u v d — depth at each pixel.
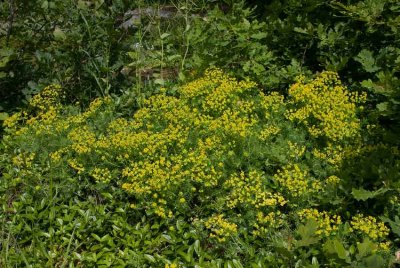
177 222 2.13
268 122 2.53
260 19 3.17
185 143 2.40
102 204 2.28
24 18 2.79
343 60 2.66
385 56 2.61
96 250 2.12
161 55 2.95
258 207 2.14
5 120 2.54
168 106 2.58
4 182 2.34
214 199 2.23
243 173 2.20
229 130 2.38
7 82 2.73
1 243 2.15
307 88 2.56
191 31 3.04
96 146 2.35
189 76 2.86
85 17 2.72
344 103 2.56
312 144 2.44
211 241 2.09
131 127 2.52
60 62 2.72
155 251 2.11
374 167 2.16
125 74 2.90
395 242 2.08
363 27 2.74
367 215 2.17
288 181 2.17
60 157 2.36
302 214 2.10
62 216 2.22
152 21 3.21
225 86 2.62
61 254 2.12
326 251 1.93
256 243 2.06
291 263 1.98
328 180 2.21
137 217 2.22
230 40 2.85
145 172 2.22
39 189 2.27
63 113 2.69
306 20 2.77
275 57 2.82
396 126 2.47
